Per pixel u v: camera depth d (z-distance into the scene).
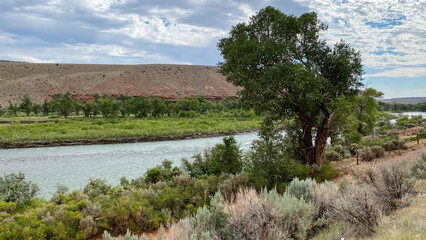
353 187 6.85
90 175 22.95
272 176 14.73
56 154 34.06
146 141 47.72
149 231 9.61
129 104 103.06
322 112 19.72
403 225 5.25
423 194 7.65
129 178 21.97
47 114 114.00
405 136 41.09
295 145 19.58
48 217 9.12
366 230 5.49
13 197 11.89
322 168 17.14
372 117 38.19
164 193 12.04
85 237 8.73
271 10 18.78
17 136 42.34
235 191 12.29
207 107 132.25
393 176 7.62
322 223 6.45
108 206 10.32
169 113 109.12
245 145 39.97
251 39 19.48
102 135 47.09
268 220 5.50
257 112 18.91
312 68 17.72
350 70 17.72
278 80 16.42
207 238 5.24
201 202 11.24
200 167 18.98
